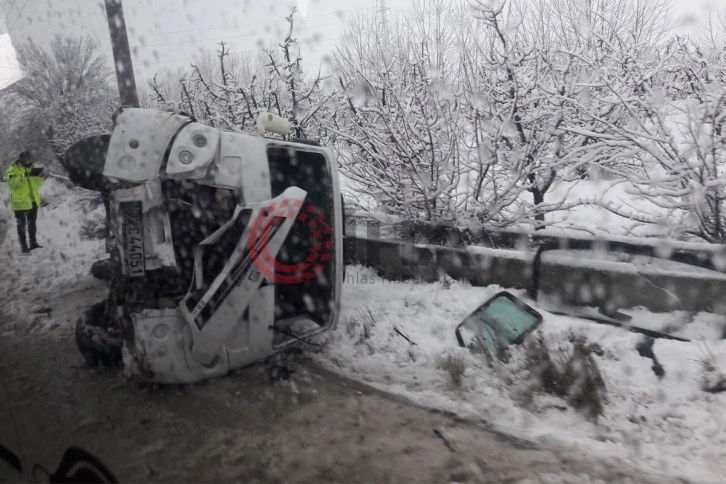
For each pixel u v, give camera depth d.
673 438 4.07
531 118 7.59
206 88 11.11
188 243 4.95
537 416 4.48
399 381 5.21
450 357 5.36
